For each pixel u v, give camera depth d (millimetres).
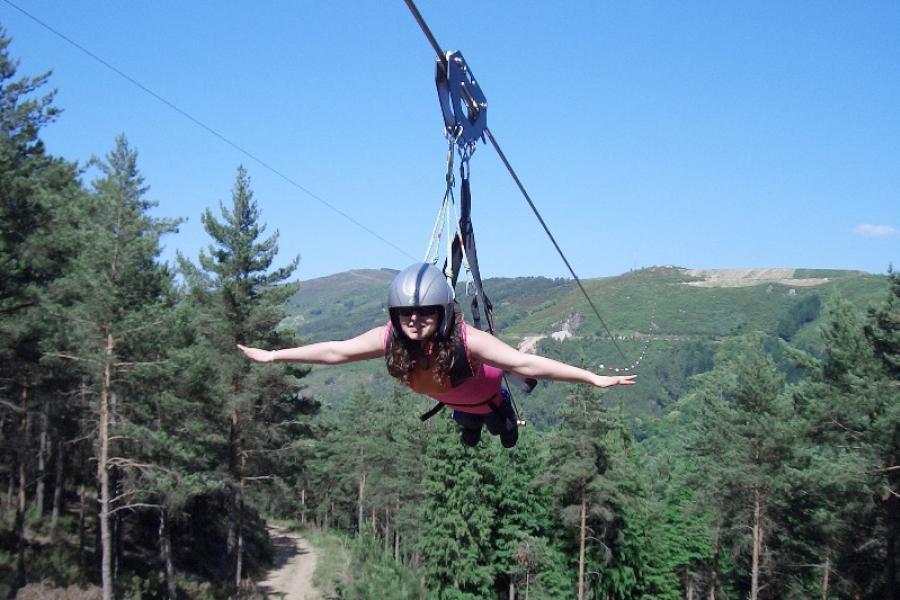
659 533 47562
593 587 42844
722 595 53219
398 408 71188
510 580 47188
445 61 5367
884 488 29609
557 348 152875
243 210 37000
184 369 28281
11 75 28453
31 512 40500
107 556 26250
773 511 41344
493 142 6223
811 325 178250
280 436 37906
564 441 40906
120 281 26625
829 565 38562
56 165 31312
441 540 44281
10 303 25578
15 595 28781
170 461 29938
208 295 35594
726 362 122312
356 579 39812
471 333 4238
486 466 44656
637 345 155500
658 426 108875
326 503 83688
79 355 26125
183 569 41531
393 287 4094
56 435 33156
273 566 50688
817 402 31672
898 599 33594
